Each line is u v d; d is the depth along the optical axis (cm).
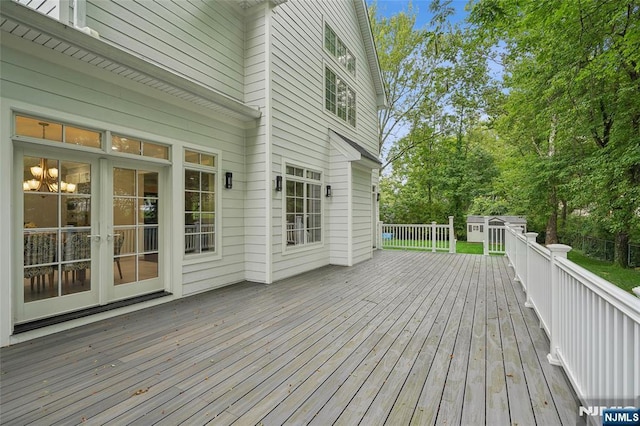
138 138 402
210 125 505
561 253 260
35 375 233
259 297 462
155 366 249
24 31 275
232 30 550
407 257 910
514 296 475
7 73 287
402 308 411
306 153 682
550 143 1097
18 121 299
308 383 224
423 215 1781
